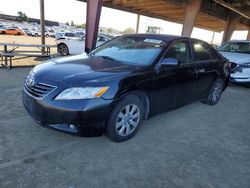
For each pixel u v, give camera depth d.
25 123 3.57
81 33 13.19
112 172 2.62
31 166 2.59
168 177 2.63
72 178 2.47
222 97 6.45
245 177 2.78
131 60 3.70
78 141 3.20
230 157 3.19
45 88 2.87
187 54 4.25
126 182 2.49
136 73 3.24
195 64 4.34
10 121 3.60
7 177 2.38
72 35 12.91
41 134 3.29
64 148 3.01
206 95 5.15
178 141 3.50
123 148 3.14
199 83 4.55
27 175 2.44
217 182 2.64
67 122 2.77
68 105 2.74
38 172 2.51
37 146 3.00
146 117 3.62
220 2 11.32
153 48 3.81
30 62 8.97
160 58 3.63
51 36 38.69
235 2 11.99
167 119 4.34
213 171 2.83
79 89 2.77
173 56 3.91
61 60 3.64
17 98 4.66
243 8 13.20
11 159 2.68
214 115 4.81
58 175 2.49
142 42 4.06
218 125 4.30
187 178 2.65
